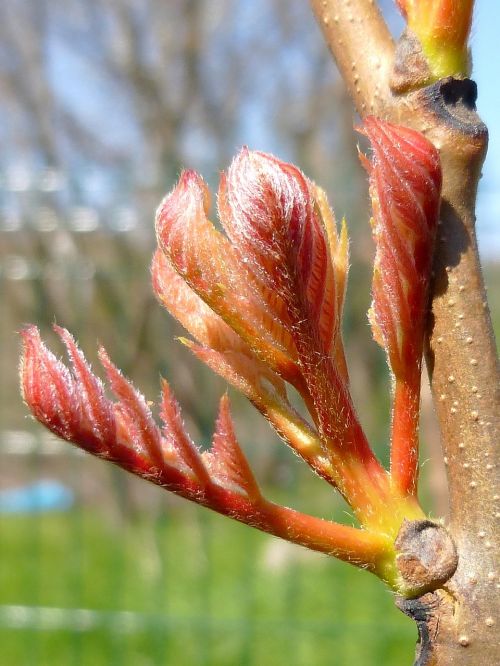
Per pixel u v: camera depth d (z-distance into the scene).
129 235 1.00
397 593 0.14
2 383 1.03
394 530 0.14
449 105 0.15
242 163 0.13
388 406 0.97
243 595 0.88
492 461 0.14
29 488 1.13
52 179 0.92
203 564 0.95
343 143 1.65
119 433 0.14
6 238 1.03
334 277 0.14
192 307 0.15
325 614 0.83
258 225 0.13
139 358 1.09
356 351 0.99
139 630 0.78
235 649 0.77
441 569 0.14
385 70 0.16
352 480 0.14
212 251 0.14
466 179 0.15
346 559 0.14
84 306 1.07
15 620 0.79
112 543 1.04
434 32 0.15
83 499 1.12
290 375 0.14
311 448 0.15
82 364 0.14
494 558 0.14
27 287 1.07
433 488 0.50
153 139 1.70
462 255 0.15
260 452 1.06
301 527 0.14
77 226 0.94
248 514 0.14
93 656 0.77
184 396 1.10
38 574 0.92
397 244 0.14
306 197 0.13
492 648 0.14
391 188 0.14
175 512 1.08
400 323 0.14
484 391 0.15
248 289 0.14
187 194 0.14
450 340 0.15
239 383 0.15
